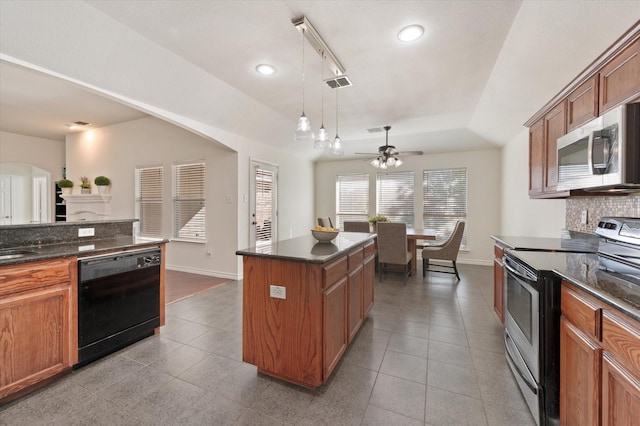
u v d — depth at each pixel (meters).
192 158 4.88
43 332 1.87
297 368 1.89
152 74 2.79
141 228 5.37
